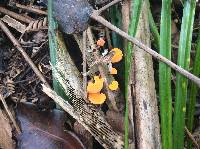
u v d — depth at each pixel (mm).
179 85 187
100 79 202
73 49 221
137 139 194
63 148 198
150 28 215
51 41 204
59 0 202
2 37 233
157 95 224
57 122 204
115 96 209
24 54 222
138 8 185
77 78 208
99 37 228
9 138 203
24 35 232
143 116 193
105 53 211
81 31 205
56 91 210
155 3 249
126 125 183
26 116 208
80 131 205
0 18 234
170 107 183
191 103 203
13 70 227
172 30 243
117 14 219
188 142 211
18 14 238
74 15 202
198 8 241
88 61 211
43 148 198
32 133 202
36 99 220
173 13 247
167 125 184
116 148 197
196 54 195
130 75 198
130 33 189
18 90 223
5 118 207
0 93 211
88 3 204
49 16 200
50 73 223
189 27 187
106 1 221
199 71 197
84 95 203
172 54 233
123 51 219
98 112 203
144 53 200
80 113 199
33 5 237
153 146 190
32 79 224
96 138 196
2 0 239
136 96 196
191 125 208
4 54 230
